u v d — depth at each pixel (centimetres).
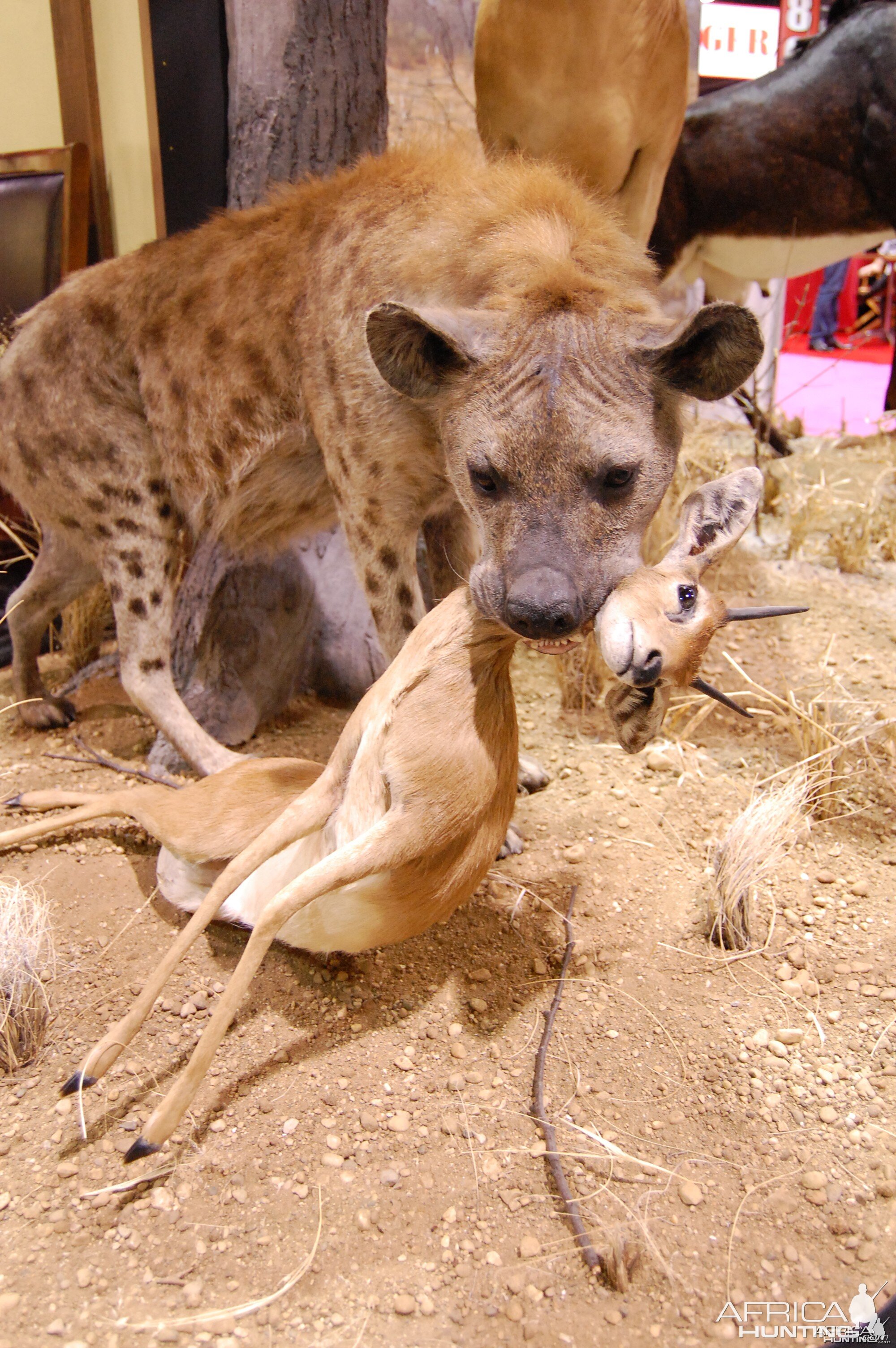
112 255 210
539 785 145
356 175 122
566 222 102
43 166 195
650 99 160
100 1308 81
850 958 115
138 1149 90
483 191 108
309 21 145
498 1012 108
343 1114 96
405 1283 83
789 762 151
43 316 142
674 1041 104
